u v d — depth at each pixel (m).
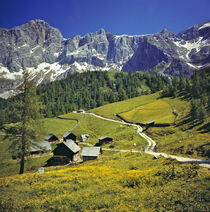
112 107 171.75
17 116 28.67
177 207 10.45
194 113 74.56
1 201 14.18
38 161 56.81
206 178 15.08
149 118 110.81
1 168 49.44
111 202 12.89
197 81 134.88
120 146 71.69
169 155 39.22
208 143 37.91
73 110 191.25
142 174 20.09
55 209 12.70
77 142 88.12
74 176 21.58
